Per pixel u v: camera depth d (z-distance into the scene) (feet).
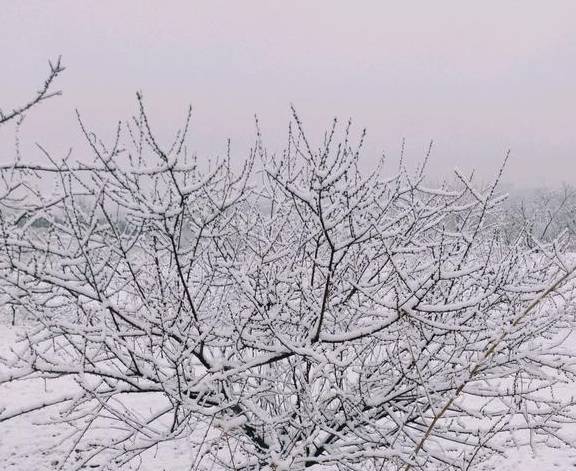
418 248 10.68
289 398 12.53
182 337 11.19
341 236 12.37
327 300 11.73
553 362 10.92
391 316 10.43
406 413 12.85
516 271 12.00
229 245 14.25
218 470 20.85
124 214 10.76
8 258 9.45
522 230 12.71
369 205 11.84
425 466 10.14
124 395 32.35
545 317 12.35
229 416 11.50
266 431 12.34
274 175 9.82
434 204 13.53
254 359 11.41
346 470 12.06
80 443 24.57
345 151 9.24
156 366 10.30
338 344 12.69
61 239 10.98
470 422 25.18
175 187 9.98
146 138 8.74
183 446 24.59
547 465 24.27
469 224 13.46
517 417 23.59
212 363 12.44
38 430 26.16
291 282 11.90
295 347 10.51
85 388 9.45
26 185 9.21
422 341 11.76
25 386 33.12
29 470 21.85
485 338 11.23
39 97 7.50
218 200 11.76
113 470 10.89
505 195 10.22
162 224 10.21
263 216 14.14
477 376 11.94
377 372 13.37
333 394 12.60
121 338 10.64
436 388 11.68
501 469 23.98
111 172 9.36
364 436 12.22
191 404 10.24
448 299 11.61
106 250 12.46
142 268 11.78
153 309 11.30
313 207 9.74
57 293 10.96
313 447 13.10
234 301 13.30
